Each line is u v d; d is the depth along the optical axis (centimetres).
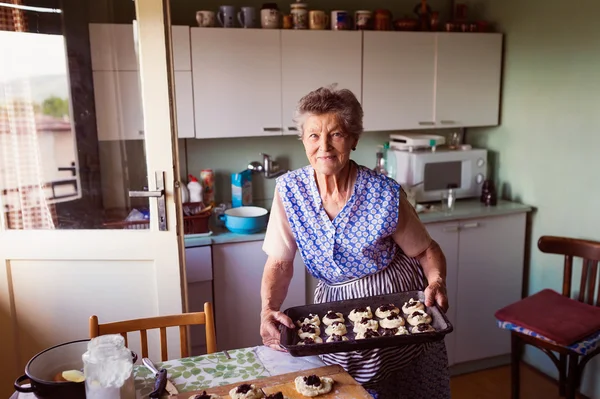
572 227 276
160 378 129
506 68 310
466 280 289
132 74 210
